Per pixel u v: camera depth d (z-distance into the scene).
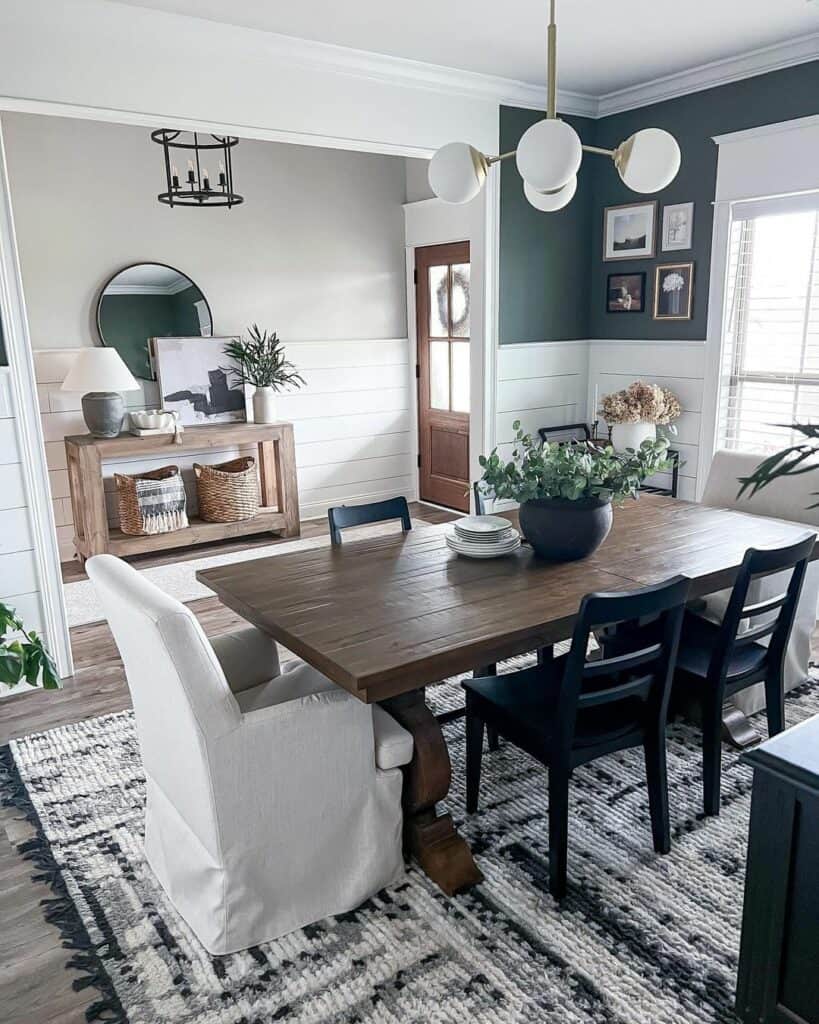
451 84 4.23
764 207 4.18
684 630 2.70
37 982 1.82
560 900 2.02
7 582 3.22
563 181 2.31
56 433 4.94
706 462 4.67
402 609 2.14
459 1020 1.68
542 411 5.16
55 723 3.03
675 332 4.75
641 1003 1.72
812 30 3.71
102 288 4.96
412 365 6.36
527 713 2.14
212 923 1.86
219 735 1.74
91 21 3.16
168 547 4.95
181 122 3.46
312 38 3.64
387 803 2.04
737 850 2.22
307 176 5.64
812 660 3.39
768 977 1.36
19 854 2.27
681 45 3.90
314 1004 1.73
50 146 4.70
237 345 5.41
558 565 2.49
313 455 6.00
